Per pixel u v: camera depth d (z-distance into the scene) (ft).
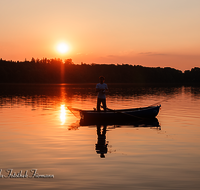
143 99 88.89
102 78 41.91
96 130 32.76
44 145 24.35
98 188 14.71
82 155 21.03
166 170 17.49
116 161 19.43
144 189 14.56
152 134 29.89
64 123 38.47
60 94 124.88
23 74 452.76
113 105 66.80
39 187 14.96
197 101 78.18
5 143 25.09
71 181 15.71
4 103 71.51
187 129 33.06
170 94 123.24
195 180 15.79
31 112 51.37
